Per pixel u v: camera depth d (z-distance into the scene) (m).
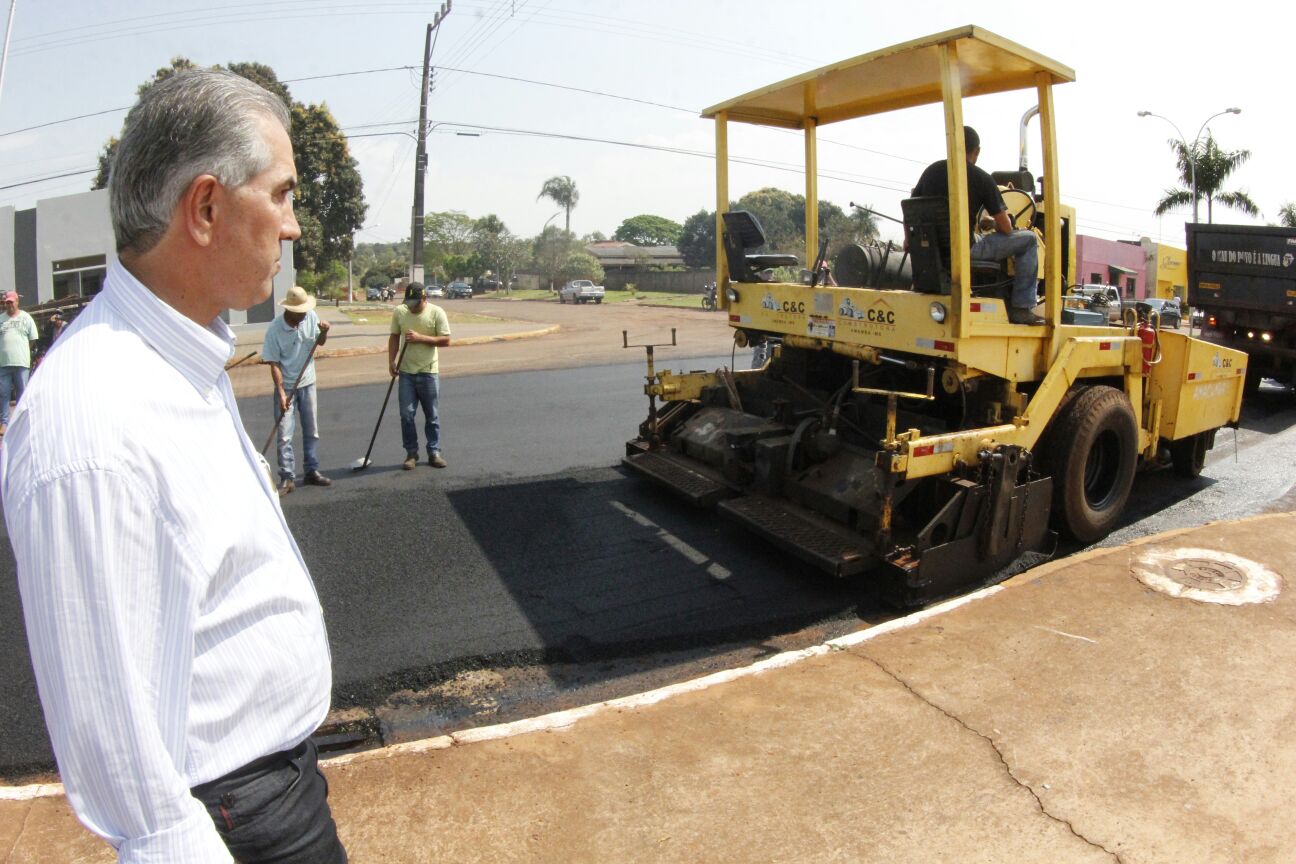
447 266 81.69
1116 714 3.38
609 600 4.77
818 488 5.25
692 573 5.14
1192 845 2.66
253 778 1.42
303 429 6.84
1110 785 2.95
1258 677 3.64
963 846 2.66
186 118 1.32
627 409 10.38
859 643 4.00
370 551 5.42
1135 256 31.11
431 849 2.65
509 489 6.72
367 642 4.27
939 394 5.57
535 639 4.30
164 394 1.27
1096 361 5.55
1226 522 5.65
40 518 1.13
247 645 1.37
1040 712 3.39
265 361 6.61
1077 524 5.52
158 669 1.22
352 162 42.03
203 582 1.26
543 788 2.94
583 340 21.67
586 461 7.65
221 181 1.35
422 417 9.95
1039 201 5.68
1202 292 12.22
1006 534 4.95
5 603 4.67
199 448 1.30
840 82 5.34
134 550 1.17
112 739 1.15
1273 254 11.31
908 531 5.00
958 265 4.52
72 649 1.14
